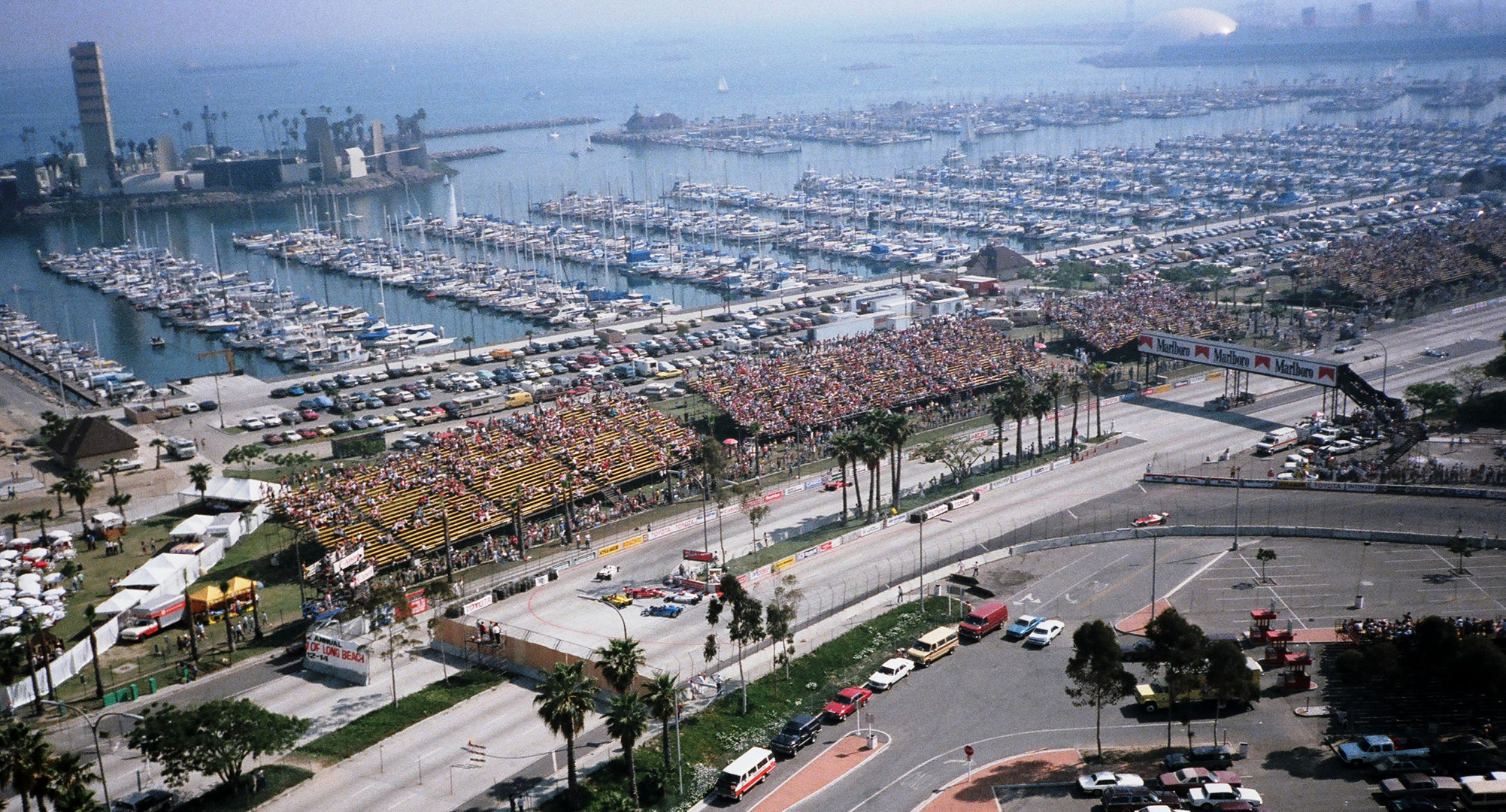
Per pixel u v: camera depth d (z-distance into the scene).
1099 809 125.50
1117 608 171.88
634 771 129.62
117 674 162.75
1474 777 123.69
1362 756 129.75
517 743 142.25
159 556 195.38
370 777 135.88
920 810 127.12
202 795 132.75
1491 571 176.75
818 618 171.75
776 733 143.50
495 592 182.75
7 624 171.00
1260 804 122.94
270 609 183.50
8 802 139.25
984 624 166.25
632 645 130.75
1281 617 165.50
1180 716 144.00
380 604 170.38
